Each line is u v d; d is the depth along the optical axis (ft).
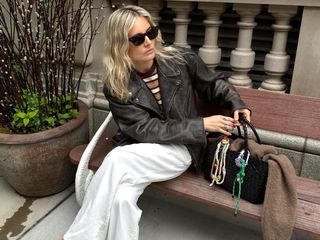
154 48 5.42
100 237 5.09
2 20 7.50
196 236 6.26
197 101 6.41
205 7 6.91
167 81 5.64
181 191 5.41
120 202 4.93
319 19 6.01
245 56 6.93
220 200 5.19
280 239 4.71
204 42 7.54
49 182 6.97
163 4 7.57
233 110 5.54
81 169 6.08
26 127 6.79
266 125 6.28
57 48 6.87
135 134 5.47
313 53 6.25
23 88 7.20
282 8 6.28
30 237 6.24
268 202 4.82
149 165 5.28
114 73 5.33
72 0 6.89
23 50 6.88
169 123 5.44
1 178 7.93
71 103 7.43
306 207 4.99
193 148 5.62
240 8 6.61
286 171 4.84
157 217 6.72
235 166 5.12
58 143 6.61
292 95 6.06
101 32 7.77
